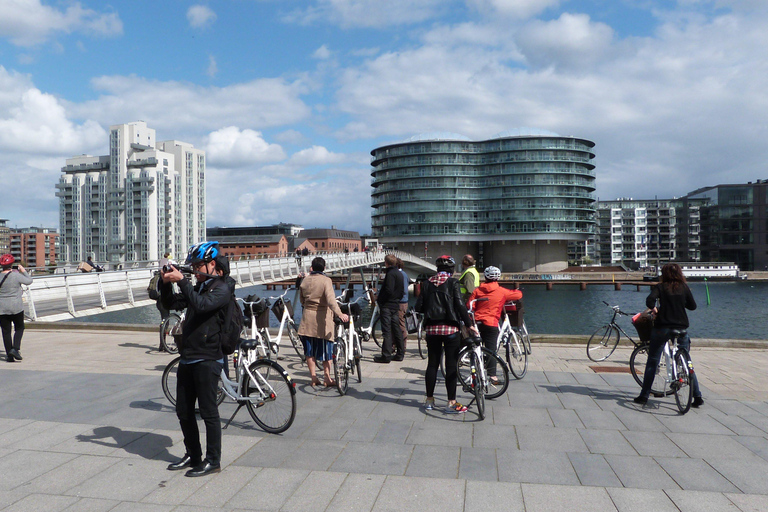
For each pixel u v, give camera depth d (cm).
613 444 551
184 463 482
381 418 642
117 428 596
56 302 1884
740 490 442
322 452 525
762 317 5406
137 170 16075
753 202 13362
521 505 411
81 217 17025
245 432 588
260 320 929
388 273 1015
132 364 959
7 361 990
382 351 1010
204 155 18250
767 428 608
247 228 17675
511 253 12069
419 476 465
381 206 12369
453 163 11506
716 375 896
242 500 419
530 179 11200
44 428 595
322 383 816
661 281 700
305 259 4425
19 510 402
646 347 794
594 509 406
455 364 664
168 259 1088
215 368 480
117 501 418
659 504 415
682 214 15575
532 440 563
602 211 16625
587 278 10256
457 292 659
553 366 984
